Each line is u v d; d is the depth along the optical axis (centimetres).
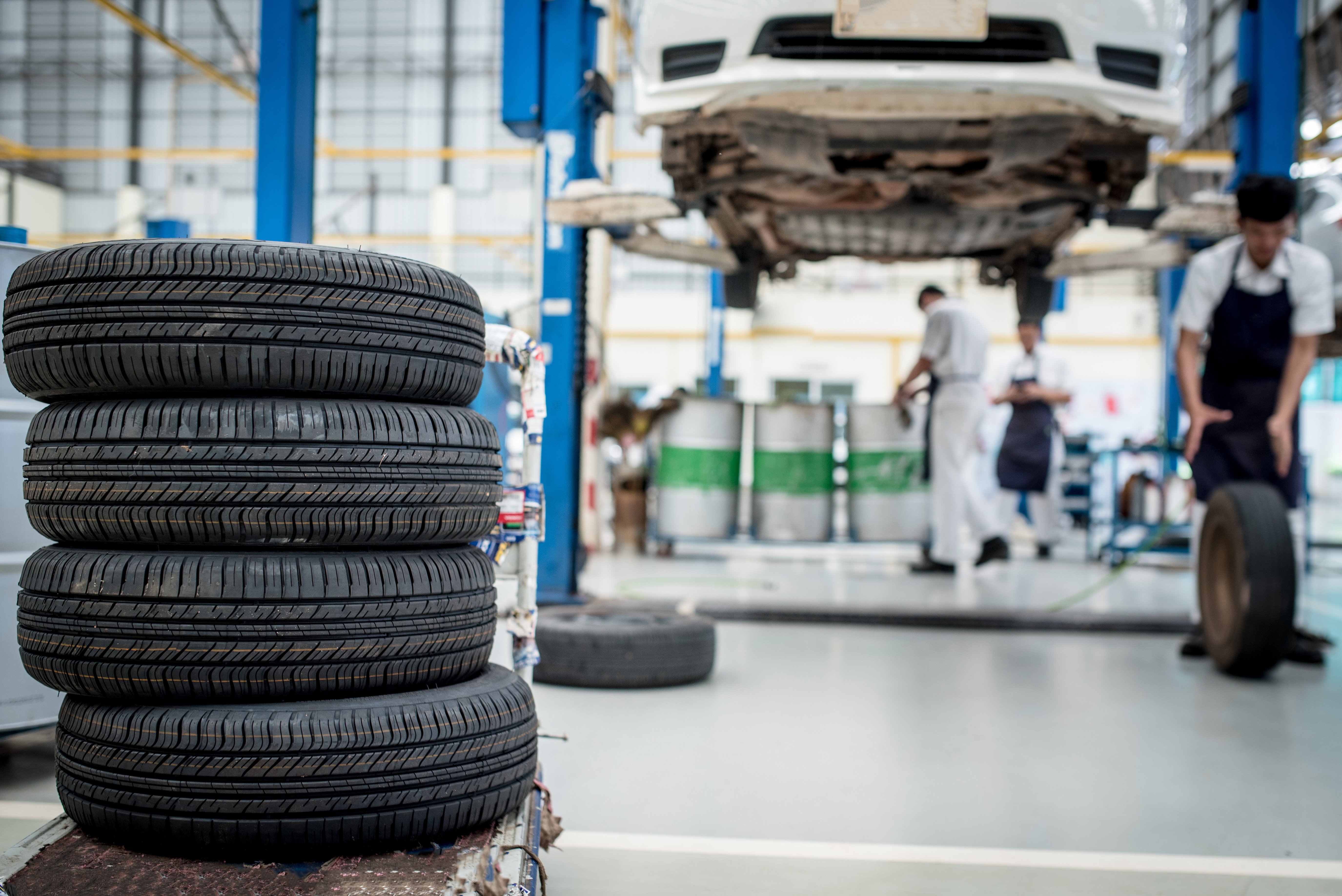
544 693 331
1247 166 480
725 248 581
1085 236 1600
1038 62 353
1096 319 1880
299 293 141
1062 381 825
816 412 736
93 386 142
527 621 201
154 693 136
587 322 473
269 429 138
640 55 387
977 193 470
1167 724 302
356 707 137
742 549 989
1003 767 255
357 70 2180
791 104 367
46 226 2123
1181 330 405
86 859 133
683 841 200
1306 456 712
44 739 271
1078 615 478
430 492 147
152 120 2216
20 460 234
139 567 136
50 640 140
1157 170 1238
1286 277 385
